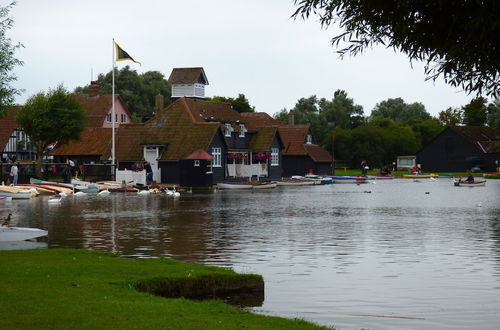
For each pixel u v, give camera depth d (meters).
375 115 179.62
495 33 10.99
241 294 15.08
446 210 40.09
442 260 20.03
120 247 22.38
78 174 71.12
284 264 19.19
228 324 10.67
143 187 64.31
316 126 145.50
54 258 16.55
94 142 89.00
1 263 15.59
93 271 14.66
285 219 33.44
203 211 38.59
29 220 32.12
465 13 11.03
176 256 20.48
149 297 12.44
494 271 18.16
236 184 70.75
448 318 13.20
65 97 73.81
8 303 11.45
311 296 15.02
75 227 28.81
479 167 127.19
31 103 73.44
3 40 34.94
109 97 107.06
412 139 136.00
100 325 10.18
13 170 58.66
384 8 11.48
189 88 89.94
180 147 71.44
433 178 102.50
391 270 18.28
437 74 12.11
